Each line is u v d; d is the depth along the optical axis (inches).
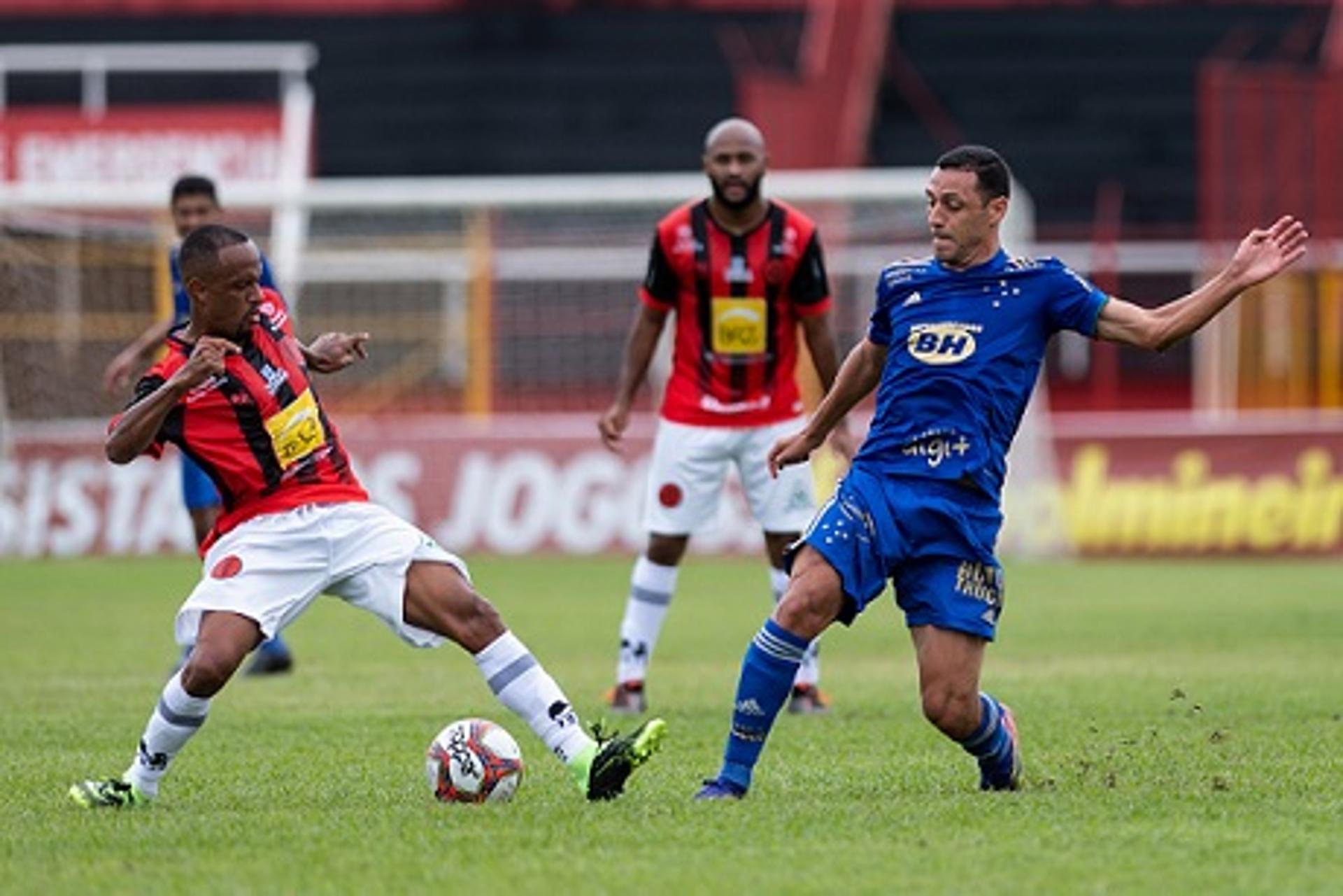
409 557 1011.3
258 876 834.8
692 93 4286.4
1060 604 2405.3
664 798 1026.7
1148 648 1940.2
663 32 4355.3
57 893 814.5
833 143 4033.0
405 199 2997.0
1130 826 934.4
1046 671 1742.1
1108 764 1161.4
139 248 3152.1
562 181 3580.2
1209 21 4357.8
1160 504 3127.5
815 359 1571.1
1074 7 4357.8
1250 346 3538.4
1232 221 3814.0
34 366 3144.7
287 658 1776.6
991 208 1015.0
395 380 3383.4
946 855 866.8
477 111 4284.0
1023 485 3117.6
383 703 1541.6
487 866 847.1
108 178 3917.3
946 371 1010.1
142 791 1031.0
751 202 1534.2
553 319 3467.0
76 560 3056.1
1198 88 4303.6
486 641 1015.6
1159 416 3521.2
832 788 1071.6
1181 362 4005.9
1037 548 3117.6
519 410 3481.8
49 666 1834.4
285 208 3058.6
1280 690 1587.1
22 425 3137.3
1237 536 3120.1
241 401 1007.0
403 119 4284.0
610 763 998.4
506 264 3398.1
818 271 1545.3
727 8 4367.6
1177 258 3986.2
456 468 3115.2
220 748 1278.3
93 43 4365.2
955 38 4350.4
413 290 3373.5
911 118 4279.0
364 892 803.4
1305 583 2711.6
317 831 933.2
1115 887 805.9
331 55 4350.4
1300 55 4311.0
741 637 2087.8
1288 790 1050.1
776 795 1041.5
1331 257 3545.8
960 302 1017.5
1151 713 1432.1
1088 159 4242.1
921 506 1002.1
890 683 1690.5
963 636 1006.4
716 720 1434.5
